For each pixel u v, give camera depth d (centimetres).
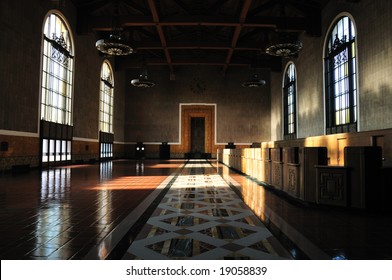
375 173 489
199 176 1120
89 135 2091
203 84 3144
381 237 356
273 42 1424
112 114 2664
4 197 626
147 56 2864
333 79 1741
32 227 392
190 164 1995
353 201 495
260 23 1797
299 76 2252
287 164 648
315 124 1964
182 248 316
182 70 3145
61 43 1645
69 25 1738
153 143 3097
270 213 486
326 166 519
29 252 301
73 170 1362
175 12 2114
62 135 1675
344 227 401
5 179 969
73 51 1795
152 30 2369
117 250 308
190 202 582
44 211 489
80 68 1916
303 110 2173
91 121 2122
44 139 1495
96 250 308
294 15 2100
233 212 493
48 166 1544
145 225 408
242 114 3142
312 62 2003
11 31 1202
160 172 1298
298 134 2269
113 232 372
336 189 510
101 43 1335
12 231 373
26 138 1325
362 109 1404
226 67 2822
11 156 1218
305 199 559
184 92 3133
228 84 3156
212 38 2502
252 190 747
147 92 3119
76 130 1870
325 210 509
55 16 1603
